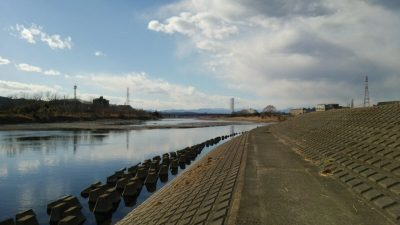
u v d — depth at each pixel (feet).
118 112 550.77
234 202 33.24
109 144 153.58
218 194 38.47
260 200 33.71
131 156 118.83
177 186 60.95
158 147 151.23
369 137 59.31
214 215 30.42
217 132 270.46
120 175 75.00
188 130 288.92
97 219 51.31
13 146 137.59
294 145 92.17
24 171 87.66
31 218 42.78
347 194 35.14
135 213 49.42
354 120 86.79
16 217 43.47
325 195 35.01
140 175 77.10
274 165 56.39
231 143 126.31
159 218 37.37
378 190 33.86
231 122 501.56
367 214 28.37
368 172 40.01
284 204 32.09
